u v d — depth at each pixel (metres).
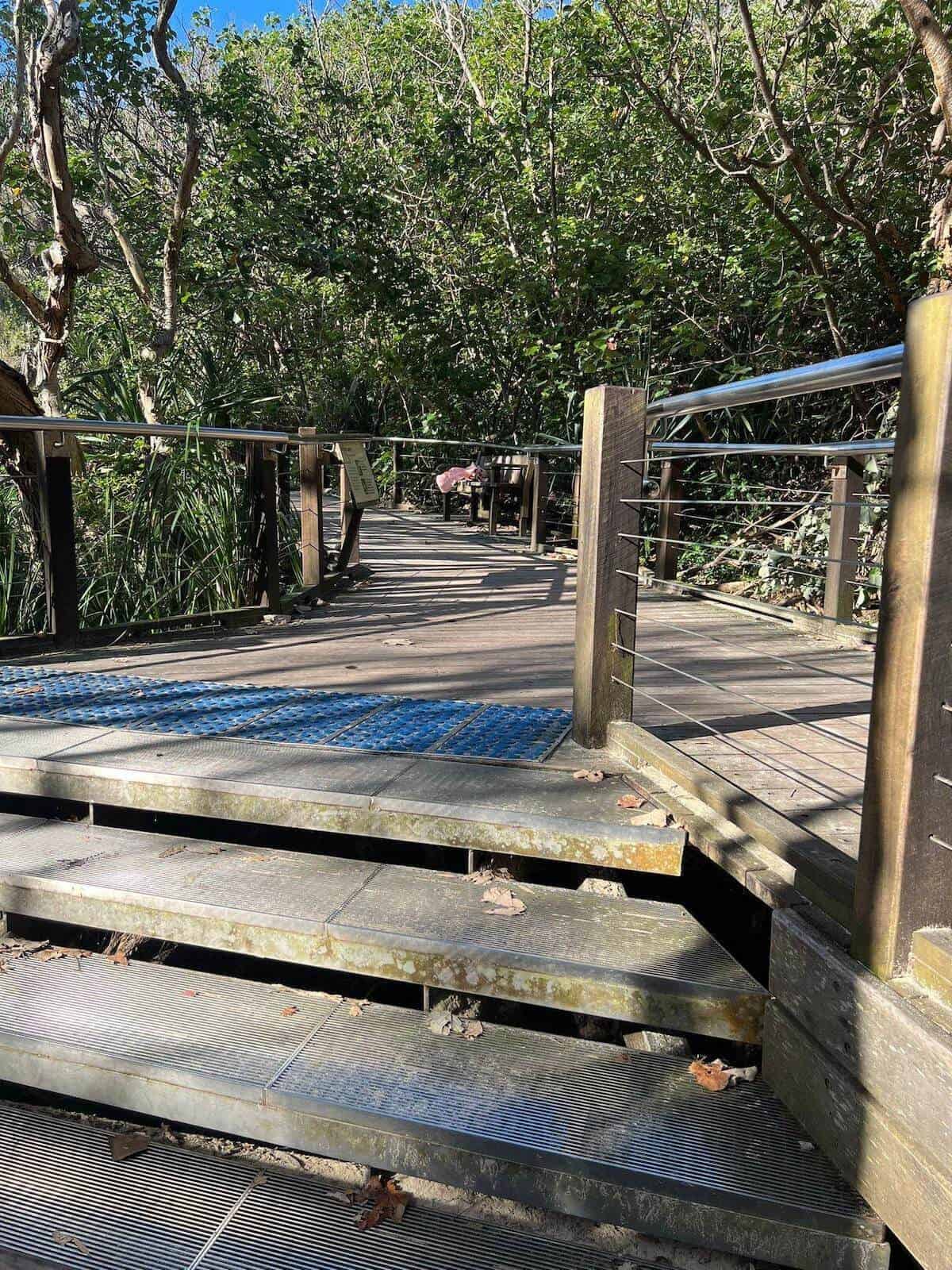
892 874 1.53
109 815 2.80
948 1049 1.37
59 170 5.86
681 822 2.29
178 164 11.28
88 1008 2.17
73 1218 1.81
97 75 8.57
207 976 2.32
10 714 3.20
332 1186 1.89
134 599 5.03
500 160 11.68
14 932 2.48
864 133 7.92
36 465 4.37
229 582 5.34
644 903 2.27
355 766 2.69
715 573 8.16
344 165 11.86
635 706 3.43
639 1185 1.64
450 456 12.89
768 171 8.35
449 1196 1.83
